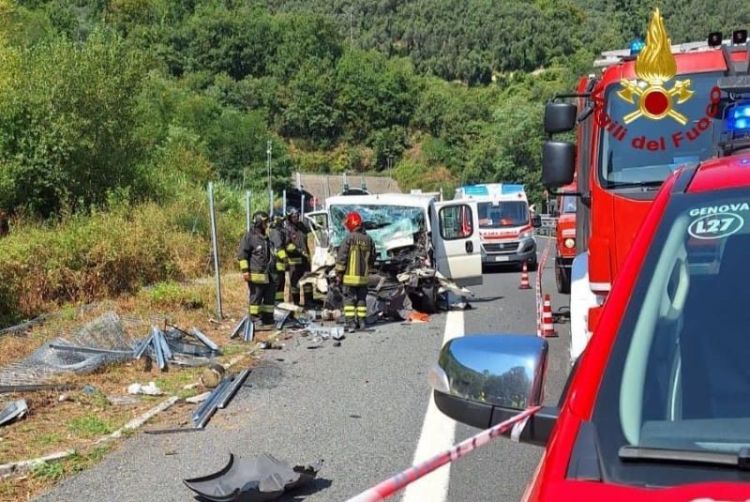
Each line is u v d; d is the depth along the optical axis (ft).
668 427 7.09
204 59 371.56
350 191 73.10
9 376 29.17
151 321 41.01
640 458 6.66
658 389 7.38
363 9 501.56
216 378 29.01
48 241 47.93
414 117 359.25
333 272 47.50
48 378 29.35
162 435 23.59
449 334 40.14
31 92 65.82
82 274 47.19
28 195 64.90
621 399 7.31
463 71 408.87
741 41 25.71
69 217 60.44
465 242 52.19
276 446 22.54
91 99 67.92
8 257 44.19
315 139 357.41
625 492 6.30
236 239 69.97
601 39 392.27
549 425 8.62
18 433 23.47
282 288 48.19
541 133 228.84
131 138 72.33
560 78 314.76
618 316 8.04
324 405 26.73
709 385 7.36
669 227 8.68
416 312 45.52
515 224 79.51
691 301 7.99
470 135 324.39
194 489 18.48
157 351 32.35
